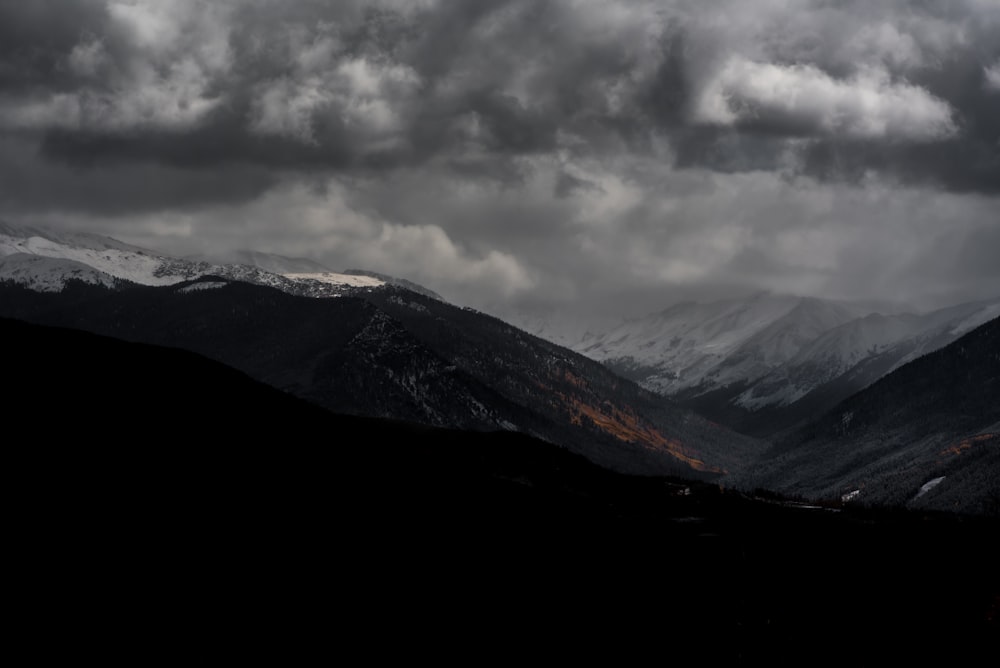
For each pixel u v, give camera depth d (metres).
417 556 135.25
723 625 145.12
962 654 146.62
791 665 138.62
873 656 143.50
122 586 101.00
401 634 115.44
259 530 123.62
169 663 92.94
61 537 104.12
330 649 106.25
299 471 146.62
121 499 116.31
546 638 126.88
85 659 88.75
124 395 144.88
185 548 112.25
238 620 104.12
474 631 122.25
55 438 123.62
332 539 129.00
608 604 141.62
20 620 90.06
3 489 108.81
